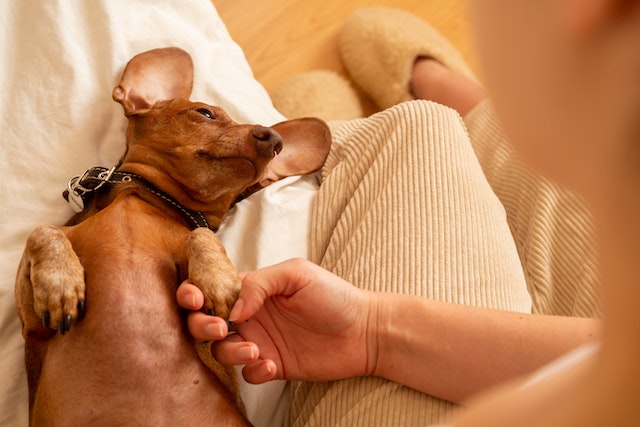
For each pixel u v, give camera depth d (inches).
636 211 9.5
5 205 36.9
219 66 43.5
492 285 37.1
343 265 38.4
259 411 36.1
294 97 53.0
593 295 39.0
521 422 15.9
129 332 30.9
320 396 35.4
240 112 42.4
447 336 33.6
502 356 33.1
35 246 31.1
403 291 36.3
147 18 42.4
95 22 40.7
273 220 39.8
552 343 32.9
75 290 30.6
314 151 41.6
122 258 31.8
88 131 38.9
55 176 37.9
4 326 34.8
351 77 57.3
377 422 33.6
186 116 36.1
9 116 38.2
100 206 35.5
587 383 12.6
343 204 41.4
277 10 57.5
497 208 40.7
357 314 33.7
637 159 9.3
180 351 31.6
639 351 10.5
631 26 9.1
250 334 34.0
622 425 11.0
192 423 31.4
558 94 9.8
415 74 55.7
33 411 31.9
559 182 10.8
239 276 32.3
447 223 38.4
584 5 9.2
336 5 58.9
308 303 32.9
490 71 10.4
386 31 56.2
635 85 9.2
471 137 47.6
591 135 9.7
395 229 38.1
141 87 39.3
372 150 42.4
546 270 40.5
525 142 10.6
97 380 30.7
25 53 39.1
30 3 39.6
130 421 30.7
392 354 34.0
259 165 36.0
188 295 31.0
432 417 33.4
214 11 45.2
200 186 35.8
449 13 61.6
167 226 34.1
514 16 9.8
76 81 39.0
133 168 35.7
